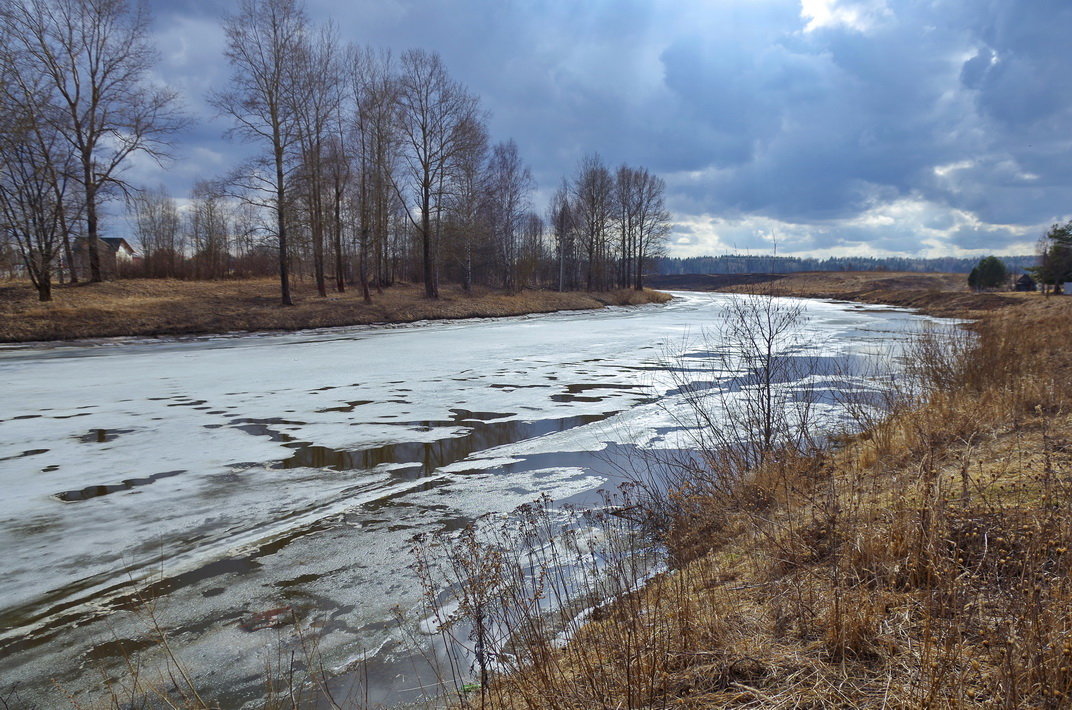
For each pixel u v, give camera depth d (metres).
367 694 3.36
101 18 26.09
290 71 27.34
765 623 3.19
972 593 2.81
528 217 64.31
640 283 64.12
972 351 9.87
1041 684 2.19
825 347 19.50
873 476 5.04
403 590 4.68
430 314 32.22
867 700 2.42
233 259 44.03
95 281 28.23
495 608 3.86
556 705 2.61
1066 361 9.62
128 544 5.62
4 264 27.16
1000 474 4.22
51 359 17.80
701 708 2.54
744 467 6.32
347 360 17.80
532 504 6.50
